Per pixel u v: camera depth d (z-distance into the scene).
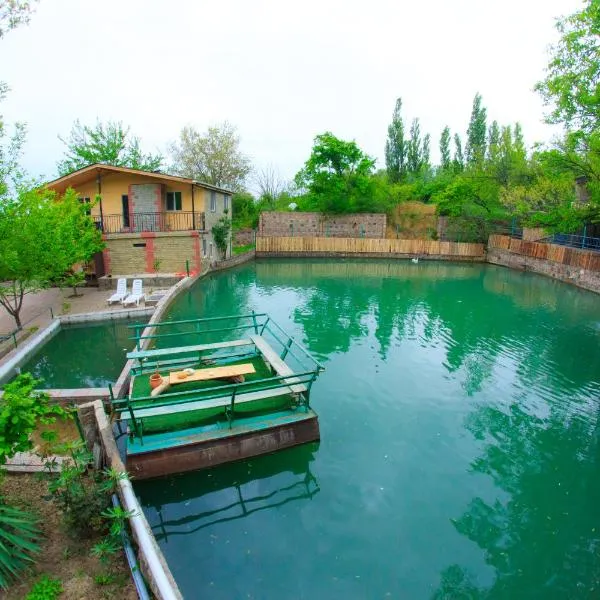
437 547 5.82
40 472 5.59
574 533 6.19
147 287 20.06
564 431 8.81
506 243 32.47
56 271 13.83
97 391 8.29
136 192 23.97
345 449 7.93
